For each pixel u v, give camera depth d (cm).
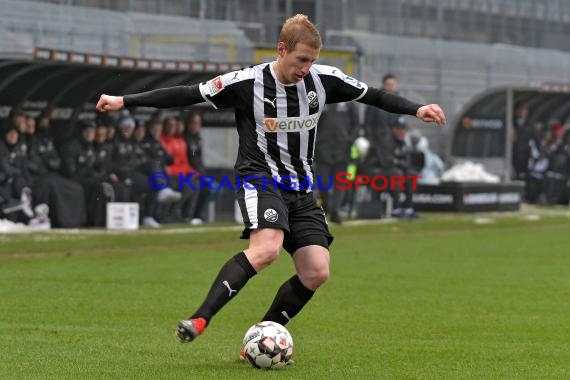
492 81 8169
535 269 3728
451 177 6619
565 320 2570
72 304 2716
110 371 1830
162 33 6019
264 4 6469
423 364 1962
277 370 1861
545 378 1848
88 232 4706
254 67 1830
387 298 2938
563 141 7450
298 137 1833
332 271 3600
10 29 5300
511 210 6775
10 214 4628
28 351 2036
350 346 2164
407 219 5891
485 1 8250
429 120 1827
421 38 7712
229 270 1767
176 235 4734
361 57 6469
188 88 1809
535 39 8688
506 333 2369
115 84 4994
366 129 5784
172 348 2095
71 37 5547
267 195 1806
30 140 4709
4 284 3081
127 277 3303
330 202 5562
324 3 6819
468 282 3331
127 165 5050
